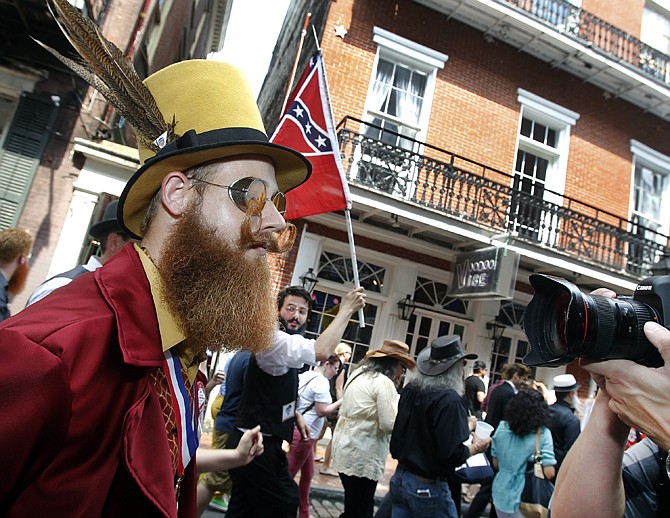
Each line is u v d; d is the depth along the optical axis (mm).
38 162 6430
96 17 6652
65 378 756
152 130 1178
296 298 3199
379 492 5809
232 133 1170
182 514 1136
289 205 3781
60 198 6516
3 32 6301
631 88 9695
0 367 718
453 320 8609
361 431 3674
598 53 9164
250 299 1081
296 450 4043
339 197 3654
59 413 748
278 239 1231
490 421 5043
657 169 10352
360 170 7734
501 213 8289
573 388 4383
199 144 1122
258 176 1191
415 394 3232
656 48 10695
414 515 3016
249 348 1113
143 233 1170
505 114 9008
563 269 8273
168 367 1045
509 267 7141
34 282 6258
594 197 9531
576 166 9500
